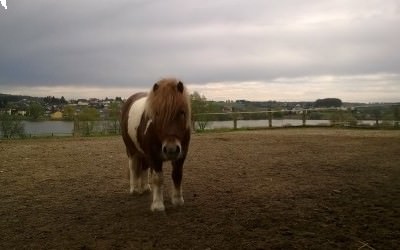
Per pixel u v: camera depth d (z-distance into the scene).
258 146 12.23
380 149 10.76
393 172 7.51
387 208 5.15
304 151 10.79
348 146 11.61
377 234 4.25
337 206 5.32
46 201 6.08
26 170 8.72
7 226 4.91
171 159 4.86
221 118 22.23
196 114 21.22
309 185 6.61
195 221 4.92
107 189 6.86
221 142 13.58
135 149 6.27
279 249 3.96
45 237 4.50
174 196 5.64
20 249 4.17
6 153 11.56
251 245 4.08
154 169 5.38
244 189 6.50
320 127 20.39
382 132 16.45
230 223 4.79
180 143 4.91
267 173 7.79
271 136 15.25
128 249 4.10
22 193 6.61
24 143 14.62
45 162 9.82
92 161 9.89
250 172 7.95
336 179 7.02
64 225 4.91
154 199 5.46
